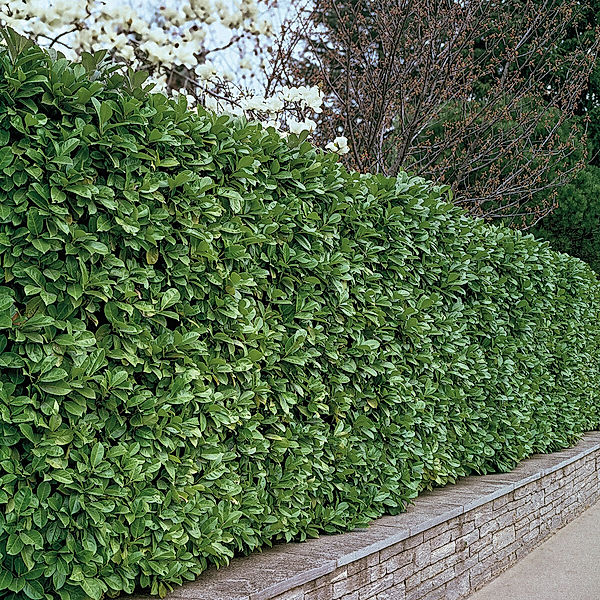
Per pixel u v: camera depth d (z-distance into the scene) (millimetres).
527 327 7301
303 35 9742
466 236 6234
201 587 3336
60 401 2957
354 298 4816
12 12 3795
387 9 9547
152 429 3312
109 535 3092
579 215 15086
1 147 2842
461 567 5125
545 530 6938
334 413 4551
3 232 2859
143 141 3344
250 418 3826
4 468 2758
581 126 15930
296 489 4129
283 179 4238
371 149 9469
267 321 4090
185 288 3545
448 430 5879
